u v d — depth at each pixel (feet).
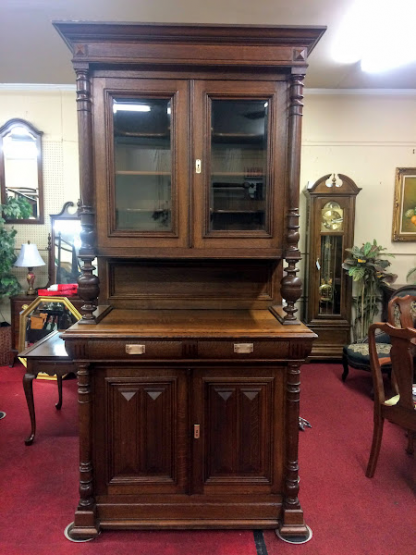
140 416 5.69
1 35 9.11
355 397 10.39
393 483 6.91
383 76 11.47
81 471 5.62
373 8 7.88
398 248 13.47
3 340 12.37
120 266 6.72
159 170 5.86
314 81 11.90
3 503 6.28
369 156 13.11
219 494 5.82
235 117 5.80
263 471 5.82
